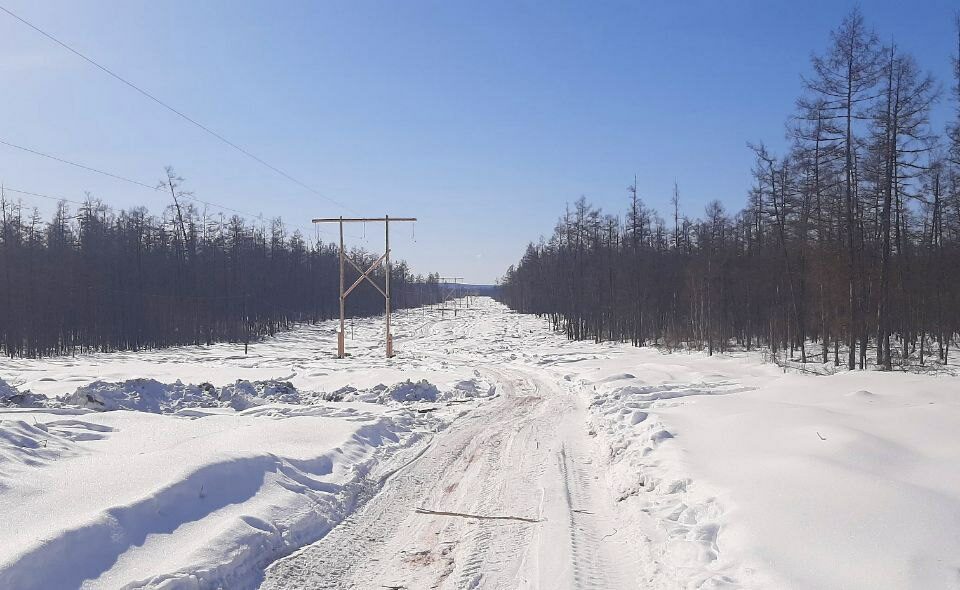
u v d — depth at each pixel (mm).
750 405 13789
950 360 30531
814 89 24469
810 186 30250
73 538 5539
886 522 5926
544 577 6090
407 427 15188
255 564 6324
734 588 5191
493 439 13938
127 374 29391
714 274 41656
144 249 63094
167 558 5914
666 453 10289
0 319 49656
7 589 4672
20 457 8211
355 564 6559
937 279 31375
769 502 6910
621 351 42594
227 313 67625
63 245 54844
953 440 8789
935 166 23828
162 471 7844
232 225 67438
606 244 55125
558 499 8922
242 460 8734
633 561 6488
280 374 29531
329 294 109812
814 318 33375
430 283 175875
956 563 5055
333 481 9617
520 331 73375
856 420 10750
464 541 7242
